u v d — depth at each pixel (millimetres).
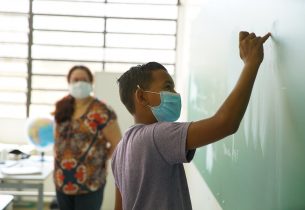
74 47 4961
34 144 3340
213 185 1971
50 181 4539
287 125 958
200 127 931
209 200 2184
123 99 1161
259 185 1183
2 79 4949
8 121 4812
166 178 1009
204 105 2314
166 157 981
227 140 1642
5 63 4926
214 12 2070
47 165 3271
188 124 955
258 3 1235
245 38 1048
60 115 2387
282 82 997
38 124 3279
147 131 1021
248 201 1302
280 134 1008
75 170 2381
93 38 4961
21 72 4949
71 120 2383
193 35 3029
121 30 4961
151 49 4992
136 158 1035
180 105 1129
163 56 5004
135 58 5004
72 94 2424
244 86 963
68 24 4926
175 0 4902
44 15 4887
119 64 5008
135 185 1044
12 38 4902
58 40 4938
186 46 3914
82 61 4988
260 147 1180
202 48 2486
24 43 4918
